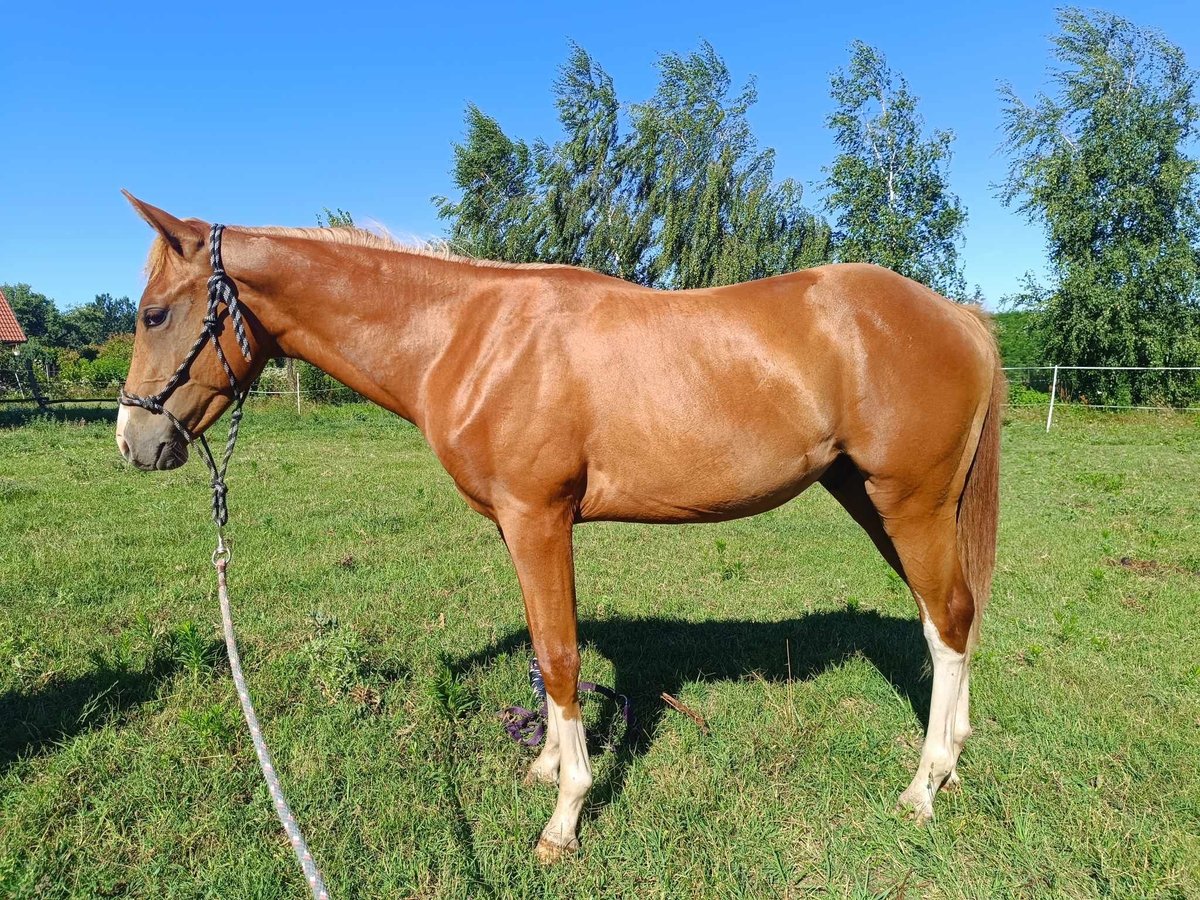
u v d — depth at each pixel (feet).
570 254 85.40
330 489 27.91
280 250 8.42
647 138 83.15
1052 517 24.04
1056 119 70.54
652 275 86.48
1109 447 42.22
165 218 7.98
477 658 12.64
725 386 7.93
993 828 8.34
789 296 8.30
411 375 8.52
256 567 17.52
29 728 9.95
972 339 8.46
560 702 8.10
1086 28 68.80
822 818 8.58
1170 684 11.64
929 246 78.28
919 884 7.69
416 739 9.87
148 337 8.17
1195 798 8.66
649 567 18.57
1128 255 66.28
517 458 7.91
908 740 10.28
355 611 14.76
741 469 8.11
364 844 8.04
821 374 8.04
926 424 8.13
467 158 81.92
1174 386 63.52
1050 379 72.43
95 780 8.93
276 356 9.12
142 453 8.22
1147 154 65.82
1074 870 7.66
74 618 13.91
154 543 19.62
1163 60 67.00
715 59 83.76
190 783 8.86
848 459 8.72
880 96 77.20
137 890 7.48
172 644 12.25
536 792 9.02
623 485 8.20
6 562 17.30
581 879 7.63
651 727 10.48
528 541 8.07
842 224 80.79
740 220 82.99
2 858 7.59
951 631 8.69
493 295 8.32
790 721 10.36
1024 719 10.58
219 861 7.75
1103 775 9.15
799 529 22.80
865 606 15.80
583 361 7.88
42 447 39.14
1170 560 18.80
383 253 8.63
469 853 7.98
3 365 75.31
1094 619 14.57
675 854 7.92
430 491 27.91
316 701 10.83
